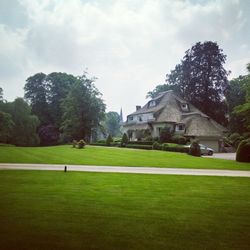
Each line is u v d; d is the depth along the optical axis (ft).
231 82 230.68
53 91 255.29
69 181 46.47
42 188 40.06
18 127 215.10
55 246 19.85
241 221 26.48
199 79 217.97
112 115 467.11
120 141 186.39
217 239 21.75
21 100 219.00
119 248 19.69
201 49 218.59
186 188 42.88
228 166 78.23
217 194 38.83
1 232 22.40
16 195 35.32
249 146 95.61
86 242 20.67
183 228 24.16
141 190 40.29
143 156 102.53
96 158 91.86
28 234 22.04
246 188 44.14
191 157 103.30
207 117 199.00
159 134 175.42
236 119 217.56
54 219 25.95
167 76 240.32
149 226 24.50
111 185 43.75
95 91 218.18
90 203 32.09
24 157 89.97
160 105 207.92
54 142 247.70
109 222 25.43
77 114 213.66
